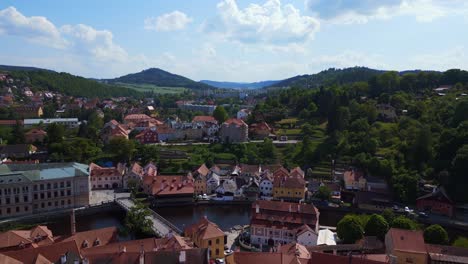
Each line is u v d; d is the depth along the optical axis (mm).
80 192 179625
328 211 182375
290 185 194375
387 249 113438
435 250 107750
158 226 143125
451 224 159750
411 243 105188
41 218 164500
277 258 89438
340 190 199125
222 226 159125
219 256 117750
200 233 118375
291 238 135500
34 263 89188
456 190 179250
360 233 125625
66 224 162250
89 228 157250
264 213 143625
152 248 100812
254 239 140000
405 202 185875
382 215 141625
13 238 107125
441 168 192625
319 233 133375
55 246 95562
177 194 191250
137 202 162375
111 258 83188
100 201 187500
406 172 198750
